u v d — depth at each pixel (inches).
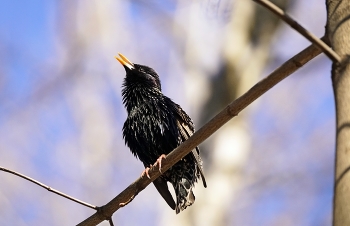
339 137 173.6
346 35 196.1
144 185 315.3
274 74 255.1
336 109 183.0
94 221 304.8
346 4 204.7
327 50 189.6
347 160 166.6
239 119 573.0
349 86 182.2
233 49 574.6
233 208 550.3
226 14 561.3
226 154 552.1
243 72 565.0
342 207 159.0
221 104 551.8
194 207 538.9
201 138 287.7
